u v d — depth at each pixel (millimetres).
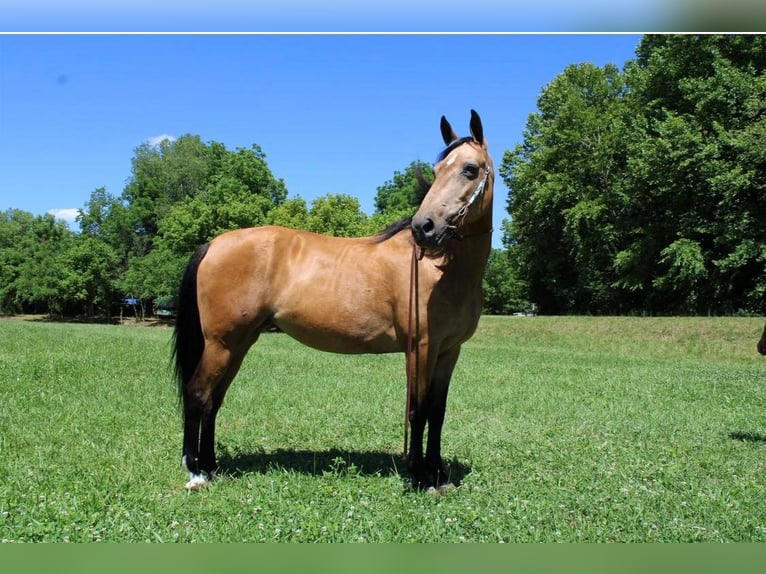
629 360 18125
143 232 61219
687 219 28734
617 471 5645
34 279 56812
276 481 5145
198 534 3959
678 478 5445
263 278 5191
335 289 5141
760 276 27797
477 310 5223
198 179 62438
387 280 5129
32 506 4289
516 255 46781
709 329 21344
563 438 7105
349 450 6441
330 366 13836
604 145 35719
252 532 3998
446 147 4961
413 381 5020
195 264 5262
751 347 19656
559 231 41156
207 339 5207
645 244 31562
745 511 4648
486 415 8539
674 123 28109
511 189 44625
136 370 11781
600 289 36938
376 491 4914
